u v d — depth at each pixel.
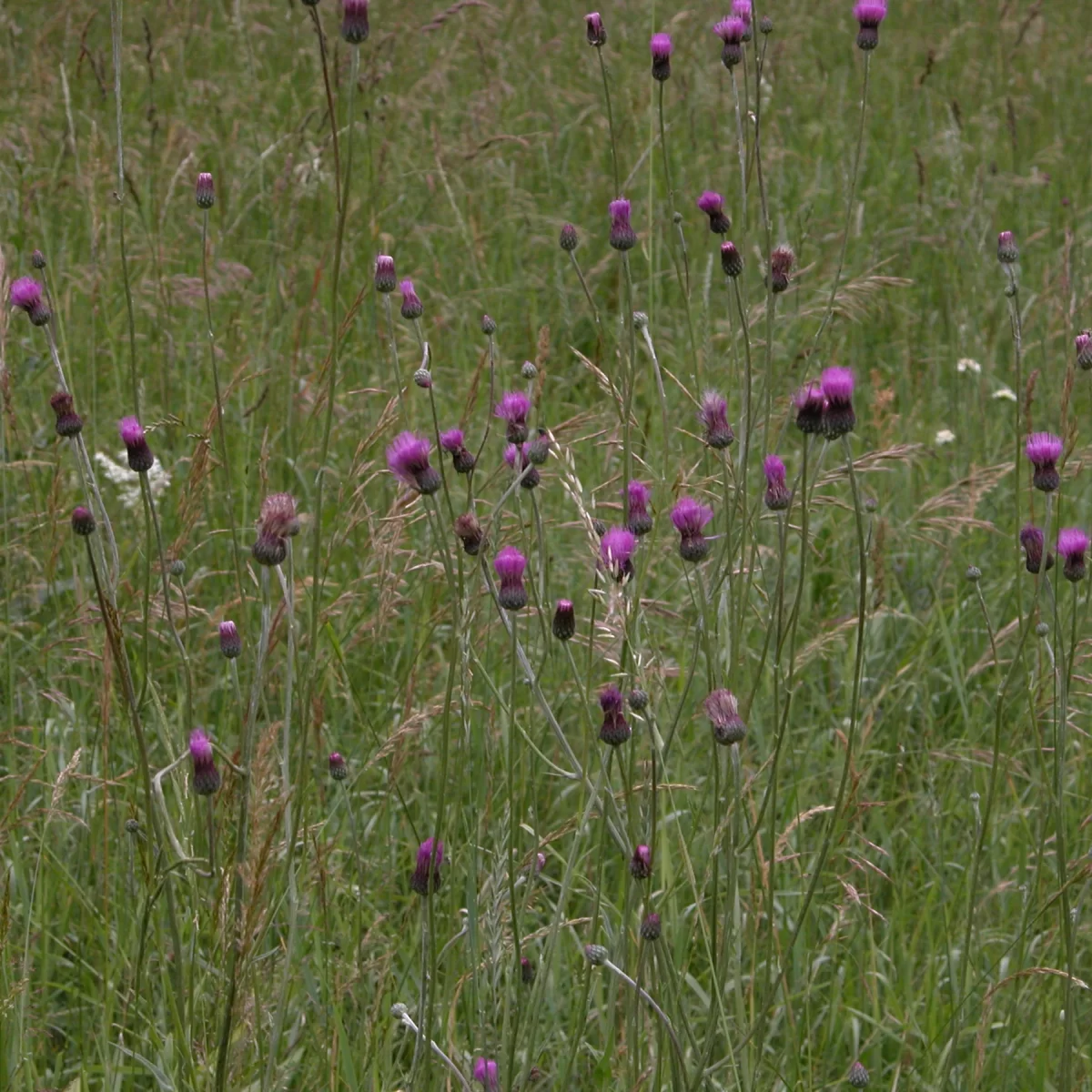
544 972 4.03
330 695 6.35
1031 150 13.54
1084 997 5.15
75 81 11.46
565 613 4.08
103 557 4.70
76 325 8.89
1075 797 6.12
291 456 7.54
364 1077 4.31
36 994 5.04
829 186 12.26
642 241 9.93
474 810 5.12
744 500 4.37
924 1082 4.77
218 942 3.83
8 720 6.03
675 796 5.59
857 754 5.84
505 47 13.77
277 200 9.77
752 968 4.48
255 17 13.77
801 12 15.97
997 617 7.52
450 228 10.23
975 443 8.85
